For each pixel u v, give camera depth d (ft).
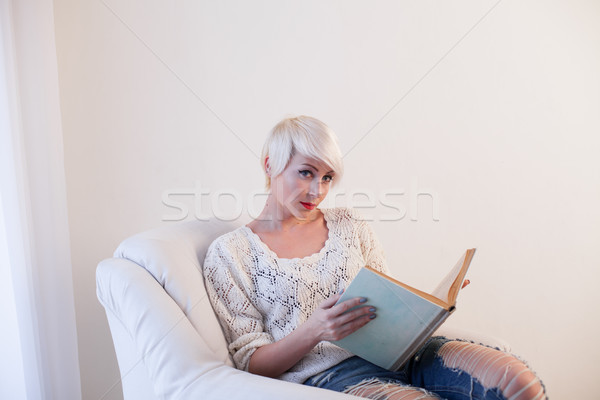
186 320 2.74
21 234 3.54
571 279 5.26
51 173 3.73
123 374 2.89
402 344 2.66
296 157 3.24
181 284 2.91
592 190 5.17
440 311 2.39
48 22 3.67
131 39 4.12
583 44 4.97
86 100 4.03
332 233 3.39
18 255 3.53
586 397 5.30
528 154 5.07
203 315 2.92
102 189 4.13
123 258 3.05
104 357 4.21
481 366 2.47
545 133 5.06
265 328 3.18
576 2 4.91
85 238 4.11
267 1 4.48
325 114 4.77
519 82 4.97
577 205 5.19
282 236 3.34
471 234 5.12
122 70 4.11
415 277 5.12
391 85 4.85
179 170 4.34
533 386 2.27
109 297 2.81
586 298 5.23
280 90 4.61
